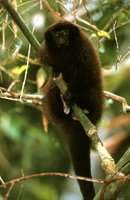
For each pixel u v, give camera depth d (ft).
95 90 17.90
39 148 32.71
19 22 16.03
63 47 18.31
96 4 23.47
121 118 25.98
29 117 31.19
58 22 19.33
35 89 30.63
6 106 30.50
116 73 25.46
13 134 28.71
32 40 16.03
